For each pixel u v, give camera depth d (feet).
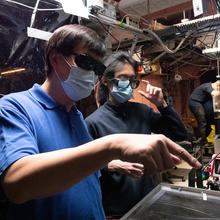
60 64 2.24
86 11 3.57
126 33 5.51
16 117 1.68
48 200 1.91
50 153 1.20
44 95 2.21
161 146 1.10
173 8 6.68
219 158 4.91
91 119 4.06
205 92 6.79
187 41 7.56
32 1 3.50
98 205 2.43
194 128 13.74
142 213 2.78
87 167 1.14
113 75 3.99
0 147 1.37
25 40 3.65
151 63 8.71
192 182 6.12
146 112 4.49
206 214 2.73
